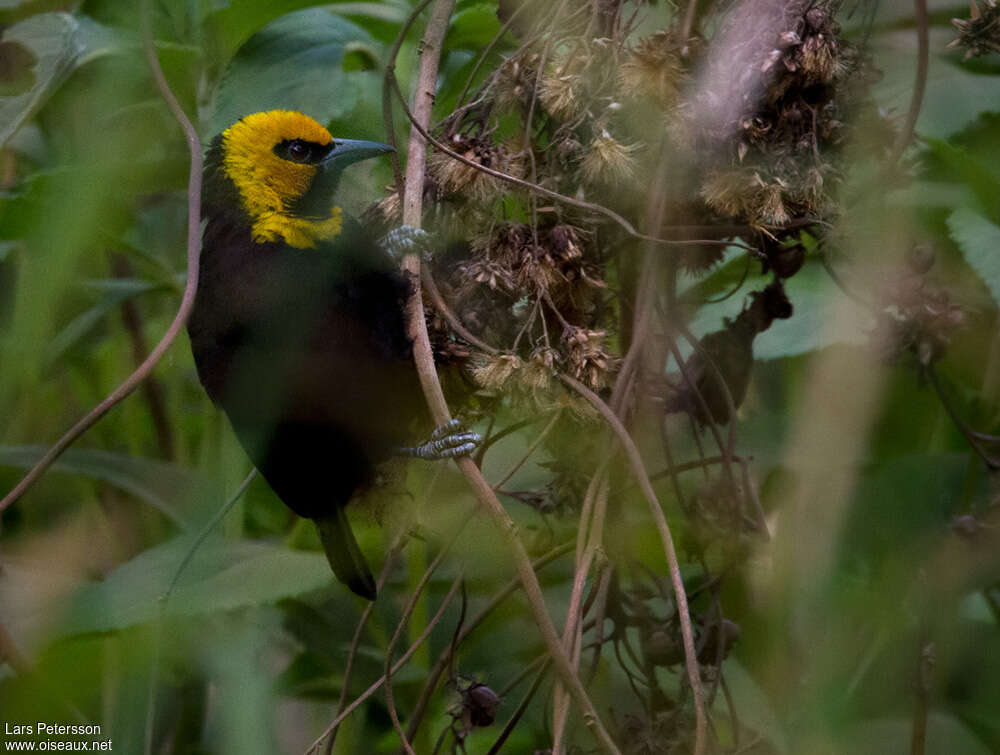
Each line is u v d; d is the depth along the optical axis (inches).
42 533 270.8
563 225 187.8
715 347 220.5
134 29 262.5
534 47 198.8
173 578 220.7
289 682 266.8
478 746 259.1
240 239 226.7
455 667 243.4
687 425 258.5
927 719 229.8
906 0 245.4
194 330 231.6
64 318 277.3
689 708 208.8
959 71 261.9
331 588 276.8
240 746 229.0
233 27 263.4
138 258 272.7
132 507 284.8
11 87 255.8
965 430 221.6
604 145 183.5
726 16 189.9
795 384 266.4
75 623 220.2
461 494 245.1
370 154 240.7
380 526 241.1
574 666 170.4
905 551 244.7
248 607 247.6
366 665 260.7
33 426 289.7
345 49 253.6
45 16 247.9
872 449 276.2
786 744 218.1
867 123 200.2
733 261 269.0
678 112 184.1
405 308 207.9
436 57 203.0
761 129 187.6
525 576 169.9
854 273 210.8
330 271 214.1
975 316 258.7
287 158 231.6
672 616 212.5
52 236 234.4
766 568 238.7
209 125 256.2
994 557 223.0
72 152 252.8
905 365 232.1
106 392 298.4
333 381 215.6
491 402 208.4
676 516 243.0
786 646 226.8
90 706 246.7
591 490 182.9
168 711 256.2
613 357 196.9
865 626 234.8
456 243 204.8
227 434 262.7
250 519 301.3
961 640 249.9
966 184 264.1
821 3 193.5
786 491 247.1
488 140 193.8
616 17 196.5
